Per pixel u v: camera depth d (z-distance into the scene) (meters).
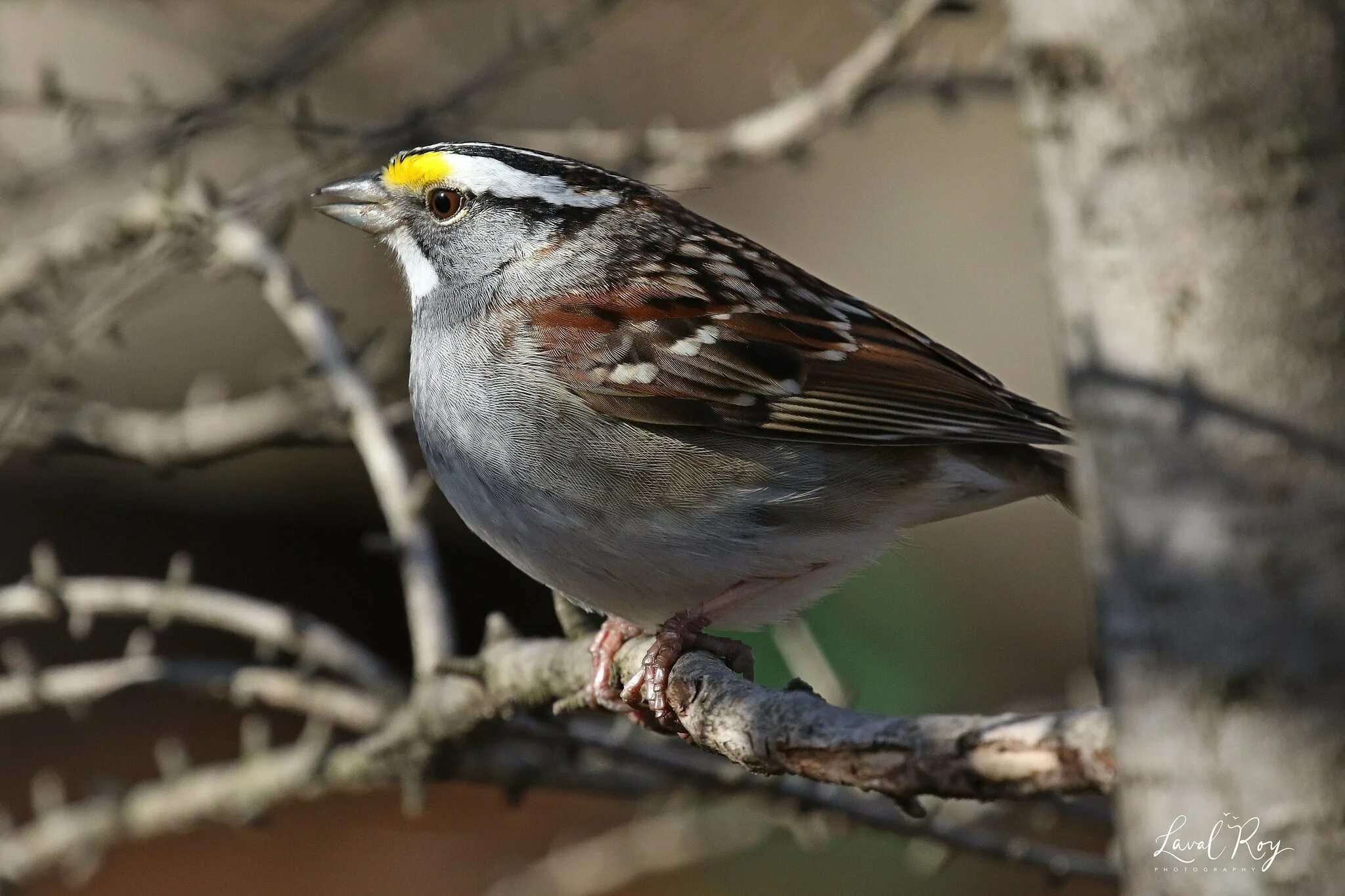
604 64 13.97
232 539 17.44
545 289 7.93
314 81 11.92
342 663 9.00
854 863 13.95
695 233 8.24
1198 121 4.43
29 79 14.61
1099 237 4.59
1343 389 4.35
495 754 8.79
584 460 7.53
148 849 16.73
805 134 9.38
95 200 13.15
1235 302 4.41
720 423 7.48
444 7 12.45
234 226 9.18
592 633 7.87
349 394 8.66
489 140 9.95
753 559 7.50
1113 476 4.61
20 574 17.00
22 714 17.56
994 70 9.63
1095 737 4.63
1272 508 4.38
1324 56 4.36
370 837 16.81
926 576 13.47
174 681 9.16
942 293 16.00
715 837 10.69
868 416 7.50
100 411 10.19
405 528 8.29
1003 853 8.39
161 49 14.99
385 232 8.45
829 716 5.23
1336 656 4.33
